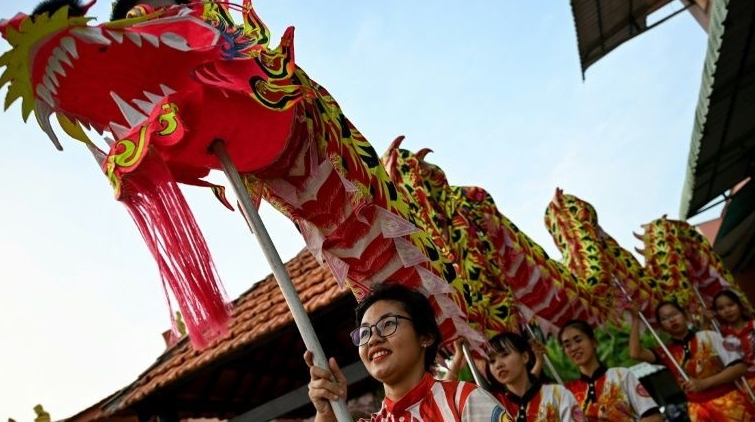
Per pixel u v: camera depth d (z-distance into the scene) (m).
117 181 2.44
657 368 12.23
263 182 3.07
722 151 9.55
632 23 10.18
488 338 4.67
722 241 13.73
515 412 4.26
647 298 8.16
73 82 2.46
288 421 8.55
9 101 2.36
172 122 2.41
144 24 2.49
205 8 2.66
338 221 3.16
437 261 3.49
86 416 10.29
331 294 6.32
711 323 8.19
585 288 6.54
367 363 2.38
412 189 4.64
